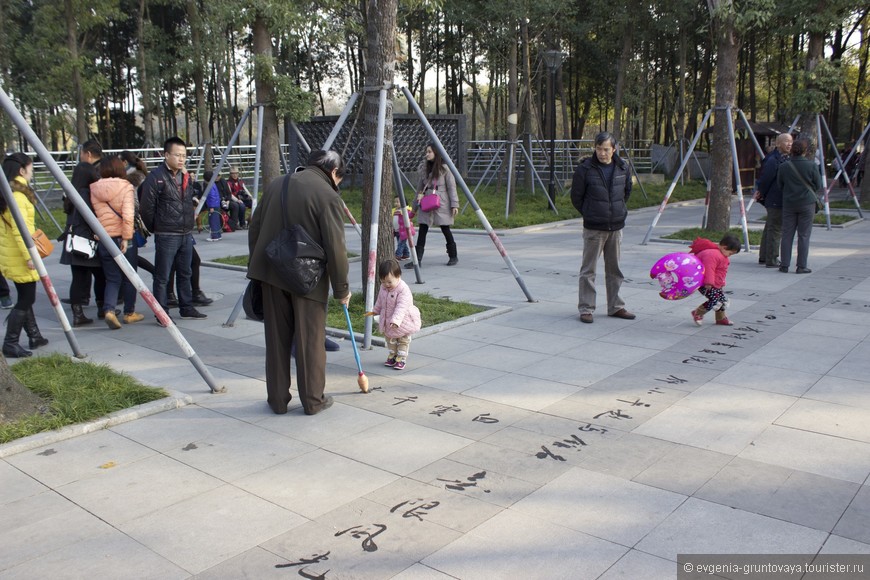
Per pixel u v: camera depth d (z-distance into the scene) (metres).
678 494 3.66
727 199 13.48
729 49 12.75
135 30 33.28
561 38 32.47
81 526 3.46
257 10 9.93
